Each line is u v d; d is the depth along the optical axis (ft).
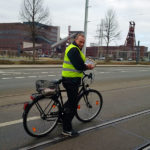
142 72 58.18
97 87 27.40
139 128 12.90
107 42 114.42
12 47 287.28
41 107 11.27
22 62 73.87
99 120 14.17
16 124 12.80
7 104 17.26
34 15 72.74
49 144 10.41
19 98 19.62
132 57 196.85
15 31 285.02
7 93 22.17
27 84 28.68
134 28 191.52
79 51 10.62
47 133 11.50
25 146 10.13
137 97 21.86
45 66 66.44
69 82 10.95
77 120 14.06
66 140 10.91
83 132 12.00
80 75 11.18
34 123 11.04
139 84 31.94
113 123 13.64
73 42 10.85
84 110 13.57
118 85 30.12
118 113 15.88
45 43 237.25
